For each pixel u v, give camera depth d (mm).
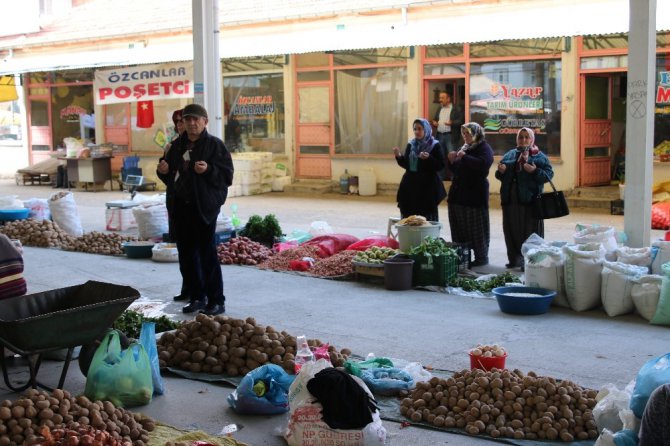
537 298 8414
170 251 11711
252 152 21141
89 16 25953
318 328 7980
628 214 9930
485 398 5527
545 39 16766
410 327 8000
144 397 5883
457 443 5211
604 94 17109
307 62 20562
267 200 19094
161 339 6879
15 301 6199
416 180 11148
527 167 10227
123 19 24375
